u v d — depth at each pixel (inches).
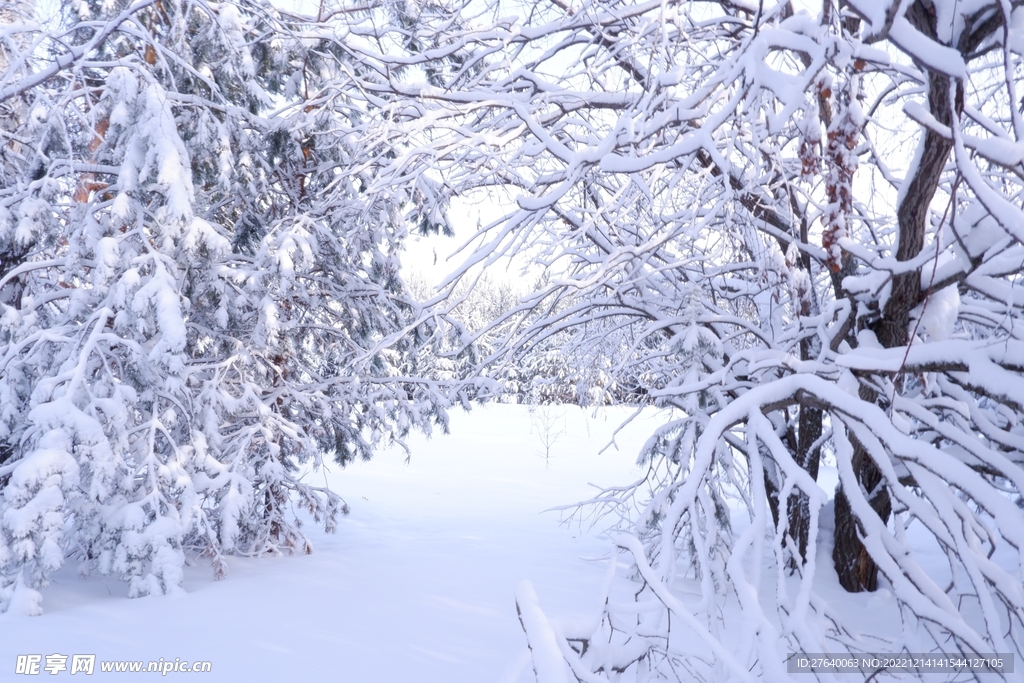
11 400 301.9
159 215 303.7
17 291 340.2
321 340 416.5
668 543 155.1
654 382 391.5
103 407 284.2
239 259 366.9
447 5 313.7
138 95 303.6
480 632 247.0
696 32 268.4
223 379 354.6
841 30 145.0
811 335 277.9
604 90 270.5
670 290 342.0
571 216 327.3
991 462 178.9
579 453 932.6
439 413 411.2
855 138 135.8
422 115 282.0
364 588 301.3
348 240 364.5
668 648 139.5
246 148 354.9
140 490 301.4
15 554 260.7
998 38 164.9
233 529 315.3
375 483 657.0
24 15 343.6
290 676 203.9
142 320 292.2
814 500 149.3
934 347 173.5
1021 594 135.8
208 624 249.1
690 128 227.0
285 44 333.4
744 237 254.2
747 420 180.4
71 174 309.7
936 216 298.5
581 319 353.4
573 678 121.0
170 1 332.5
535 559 372.5
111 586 298.8
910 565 154.8
